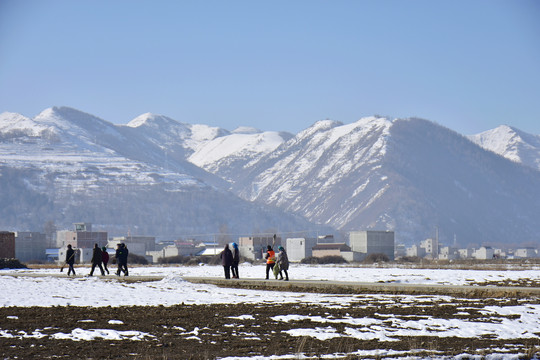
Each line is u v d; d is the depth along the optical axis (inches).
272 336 1680.6
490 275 4382.4
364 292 2832.2
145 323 1850.4
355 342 1598.2
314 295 2674.7
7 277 3580.2
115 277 3528.5
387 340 1636.3
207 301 2423.7
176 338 1643.7
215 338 1643.7
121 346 1533.0
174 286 3043.8
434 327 1825.8
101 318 1929.1
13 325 1779.0
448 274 4532.5
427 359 1384.1
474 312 2105.1
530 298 2529.5
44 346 1514.5
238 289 2952.8
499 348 1536.7
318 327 1807.3
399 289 2827.3
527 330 1798.7
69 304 2273.6
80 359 1381.6
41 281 3272.6
